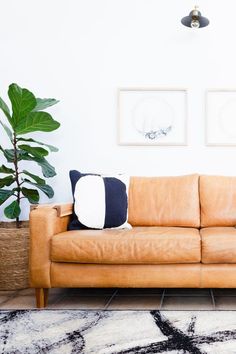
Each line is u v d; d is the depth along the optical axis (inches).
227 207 102.3
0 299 90.9
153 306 83.7
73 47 123.0
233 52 119.6
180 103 120.6
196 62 120.4
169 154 120.3
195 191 105.4
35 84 123.0
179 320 73.2
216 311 78.7
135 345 61.7
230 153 118.8
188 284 80.9
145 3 122.2
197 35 120.6
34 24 123.6
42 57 123.2
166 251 79.9
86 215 94.7
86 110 122.3
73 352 59.4
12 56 123.5
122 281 81.8
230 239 80.0
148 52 121.6
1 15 123.7
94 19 123.0
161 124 120.9
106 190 97.7
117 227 95.7
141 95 121.6
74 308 82.9
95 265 82.4
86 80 122.6
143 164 120.8
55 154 122.3
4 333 67.7
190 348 60.2
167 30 121.4
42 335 66.6
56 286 82.7
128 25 122.3
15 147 101.1
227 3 120.3
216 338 64.1
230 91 119.0
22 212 122.3
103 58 122.6
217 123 119.4
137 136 121.3
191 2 121.0
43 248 82.5
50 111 122.6
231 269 80.0
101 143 121.9
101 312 79.0
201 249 80.7
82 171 121.9
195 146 119.7
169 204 104.7
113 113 122.0
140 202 106.0
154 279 81.4
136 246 80.3
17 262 99.9
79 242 81.2
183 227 102.3
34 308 82.9
